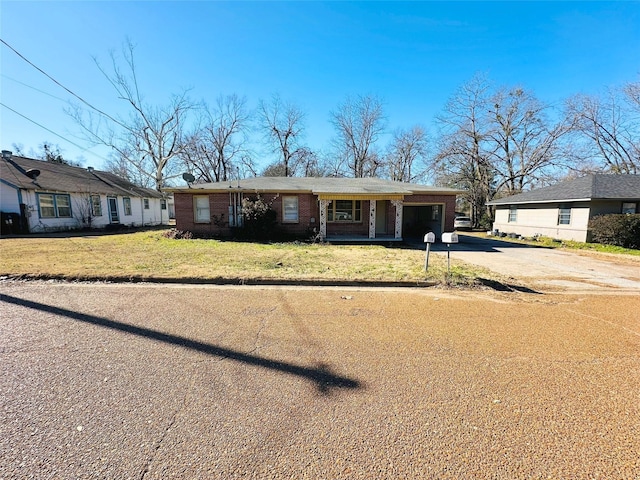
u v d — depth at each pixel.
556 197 16.12
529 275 7.43
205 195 14.95
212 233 15.03
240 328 3.82
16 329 3.70
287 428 2.04
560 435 2.00
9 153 17.61
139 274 6.33
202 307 4.64
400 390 2.52
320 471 1.69
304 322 4.07
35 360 2.95
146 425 2.05
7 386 2.50
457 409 2.27
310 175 37.31
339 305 4.84
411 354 3.17
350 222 15.79
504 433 2.02
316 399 2.38
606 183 15.73
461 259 9.73
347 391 2.49
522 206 19.23
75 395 2.39
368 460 1.78
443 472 1.70
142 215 24.17
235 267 7.25
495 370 2.86
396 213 13.98
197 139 30.88
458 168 30.00
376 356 3.12
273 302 4.95
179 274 6.38
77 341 3.38
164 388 2.50
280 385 2.57
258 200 14.29
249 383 2.60
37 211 15.95
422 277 6.48
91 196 18.91
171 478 1.63
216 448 1.86
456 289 5.93
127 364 2.89
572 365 2.98
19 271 6.50
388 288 5.98
